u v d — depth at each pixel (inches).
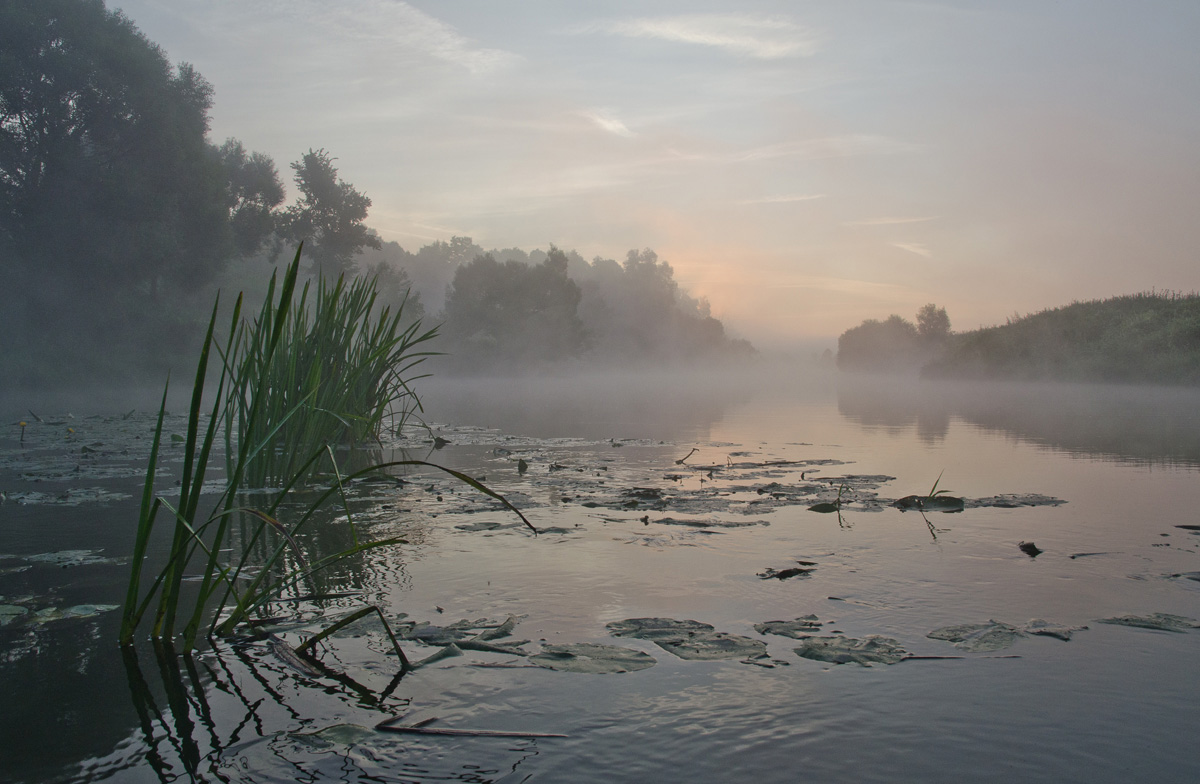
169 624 67.0
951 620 71.7
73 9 735.7
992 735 49.1
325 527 117.0
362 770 44.6
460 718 51.6
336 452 220.5
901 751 47.1
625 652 63.4
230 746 47.6
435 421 373.1
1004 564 93.0
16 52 697.6
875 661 61.4
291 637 67.9
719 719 51.5
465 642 65.7
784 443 256.5
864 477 170.7
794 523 119.4
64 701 54.3
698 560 95.3
